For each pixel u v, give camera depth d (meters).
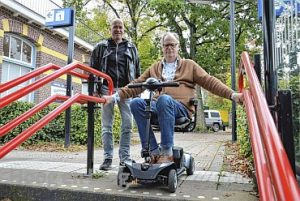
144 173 2.98
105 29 20.58
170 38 3.72
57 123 8.86
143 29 20.28
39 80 2.88
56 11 7.71
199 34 18.95
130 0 20.23
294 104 2.80
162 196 2.80
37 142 8.45
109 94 3.99
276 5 3.23
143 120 3.29
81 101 3.51
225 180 3.49
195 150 7.64
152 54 19.70
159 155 3.15
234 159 5.61
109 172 3.88
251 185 3.23
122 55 4.52
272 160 1.15
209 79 3.49
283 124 2.29
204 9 17.80
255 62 3.07
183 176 3.72
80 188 3.03
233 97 3.26
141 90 3.77
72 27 7.64
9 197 3.17
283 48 3.25
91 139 3.67
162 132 3.18
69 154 6.51
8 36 11.52
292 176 1.04
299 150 2.71
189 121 3.52
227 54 18.73
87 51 16.25
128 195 2.84
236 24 17.70
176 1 16.50
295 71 2.87
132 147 8.48
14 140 2.59
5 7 10.91
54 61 13.57
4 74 11.32
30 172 3.79
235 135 9.84
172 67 3.73
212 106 33.38
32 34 12.27
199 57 18.78
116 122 9.23
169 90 3.56
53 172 3.81
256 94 1.82
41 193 3.08
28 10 11.63
